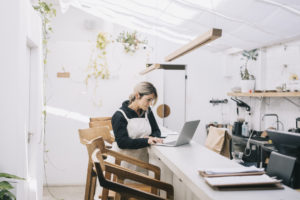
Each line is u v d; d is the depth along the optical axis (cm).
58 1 513
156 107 560
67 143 490
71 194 435
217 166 180
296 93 382
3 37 232
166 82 621
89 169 292
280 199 122
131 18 518
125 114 274
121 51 507
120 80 508
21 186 242
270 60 493
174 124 624
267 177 145
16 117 233
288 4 285
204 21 405
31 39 283
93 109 500
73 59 494
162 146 249
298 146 191
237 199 121
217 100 639
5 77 232
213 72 639
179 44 605
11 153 231
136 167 268
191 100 632
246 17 353
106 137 337
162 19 466
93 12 534
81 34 536
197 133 638
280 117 467
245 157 469
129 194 163
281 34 388
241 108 591
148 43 594
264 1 294
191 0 346
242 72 579
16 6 234
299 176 260
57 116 489
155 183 183
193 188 146
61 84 491
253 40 449
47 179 484
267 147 379
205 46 598
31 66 324
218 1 325
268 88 500
